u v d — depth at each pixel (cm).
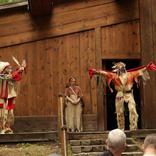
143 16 1783
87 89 1717
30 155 1279
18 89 1630
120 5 1781
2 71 1488
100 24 1761
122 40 1767
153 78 1745
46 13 1719
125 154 1270
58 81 1717
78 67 1731
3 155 1273
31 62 1714
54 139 1431
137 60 1803
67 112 1636
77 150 1301
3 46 1703
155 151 405
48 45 1730
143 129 1596
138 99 1889
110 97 2053
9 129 1473
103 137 1395
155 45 1772
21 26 1720
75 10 1756
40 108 1695
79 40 1745
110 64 1936
